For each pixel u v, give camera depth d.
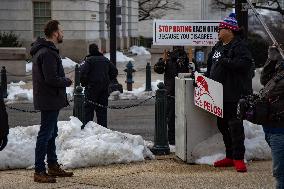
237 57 8.44
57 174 8.41
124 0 53.56
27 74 28.92
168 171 8.97
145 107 19.62
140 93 22.31
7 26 39.69
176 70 12.31
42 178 8.01
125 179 8.26
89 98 12.96
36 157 8.01
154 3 67.25
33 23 39.66
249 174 8.49
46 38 7.86
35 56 7.77
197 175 8.52
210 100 8.97
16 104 20.20
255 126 10.09
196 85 9.34
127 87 23.36
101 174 8.71
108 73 13.23
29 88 23.91
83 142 9.71
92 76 12.88
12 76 26.23
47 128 7.93
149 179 8.24
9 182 8.16
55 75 7.66
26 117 17.08
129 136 10.20
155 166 9.41
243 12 14.43
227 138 9.08
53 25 7.80
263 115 5.93
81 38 39.59
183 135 9.63
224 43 8.73
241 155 8.72
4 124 6.75
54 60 7.71
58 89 7.84
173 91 12.23
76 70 21.83
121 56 42.81
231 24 8.59
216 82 8.71
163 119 10.80
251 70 8.68
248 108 6.04
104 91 13.14
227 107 8.71
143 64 39.50
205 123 9.59
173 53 12.47
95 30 42.16
